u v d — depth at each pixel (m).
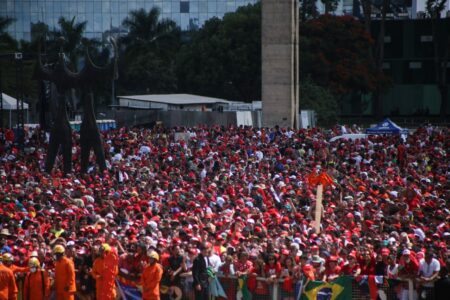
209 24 155.38
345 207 46.69
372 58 157.88
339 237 38.56
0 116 92.38
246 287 33.72
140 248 34.44
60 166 73.19
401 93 179.38
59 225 39.94
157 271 33.53
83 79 68.38
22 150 77.12
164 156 71.12
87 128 67.62
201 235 36.38
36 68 69.56
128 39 178.25
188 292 34.22
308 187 52.94
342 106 177.38
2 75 143.00
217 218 42.12
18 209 44.78
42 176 60.22
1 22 181.50
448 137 85.00
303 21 158.62
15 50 161.62
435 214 43.78
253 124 116.88
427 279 32.28
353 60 147.50
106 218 41.03
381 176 61.53
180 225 38.81
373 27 174.38
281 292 33.31
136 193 49.09
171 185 53.78
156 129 88.25
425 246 34.75
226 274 33.94
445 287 32.16
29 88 144.62
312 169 63.44
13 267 34.25
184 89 155.38
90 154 74.31
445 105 175.62
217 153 71.62
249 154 73.44
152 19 178.38
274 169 64.94
